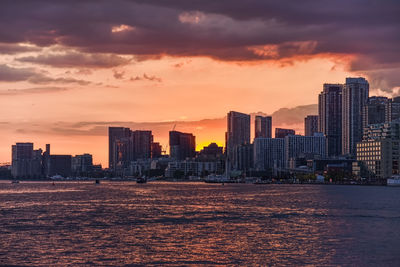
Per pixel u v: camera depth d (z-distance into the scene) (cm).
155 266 10881
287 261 11256
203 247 12925
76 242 13738
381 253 12056
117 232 15562
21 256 11912
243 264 11006
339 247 12838
